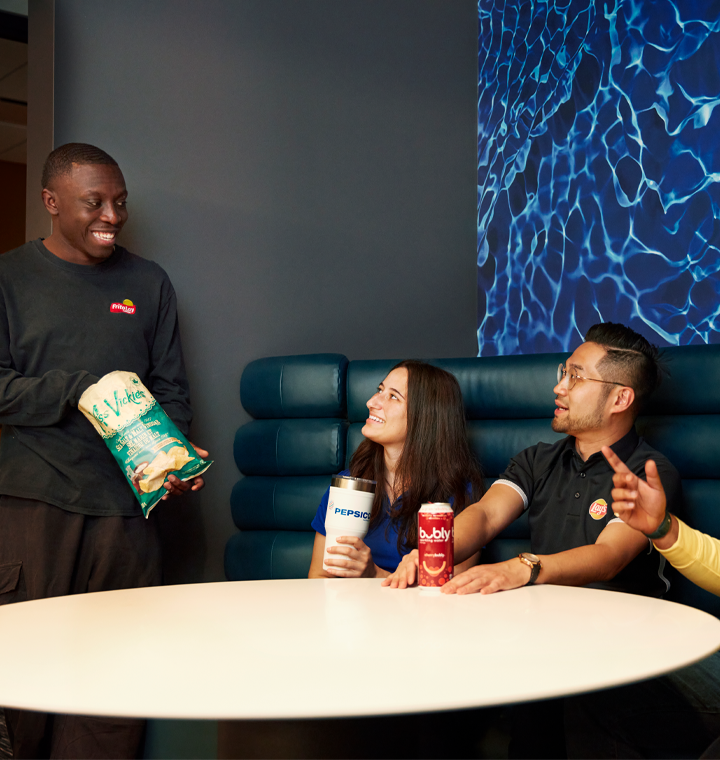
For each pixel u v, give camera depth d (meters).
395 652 0.74
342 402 2.32
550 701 1.27
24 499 1.68
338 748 0.82
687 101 2.24
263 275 2.58
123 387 1.64
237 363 2.52
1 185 5.94
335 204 2.72
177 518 2.38
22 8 2.66
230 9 2.56
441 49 2.98
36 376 1.71
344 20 2.77
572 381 1.60
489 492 1.62
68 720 1.58
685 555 1.12
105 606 1.00
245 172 2.57
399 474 1.72
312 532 2.27
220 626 0.87
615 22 2.50
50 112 2.22
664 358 1.86
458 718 0.93
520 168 2.86
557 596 1.08
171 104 2.46
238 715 0.57
